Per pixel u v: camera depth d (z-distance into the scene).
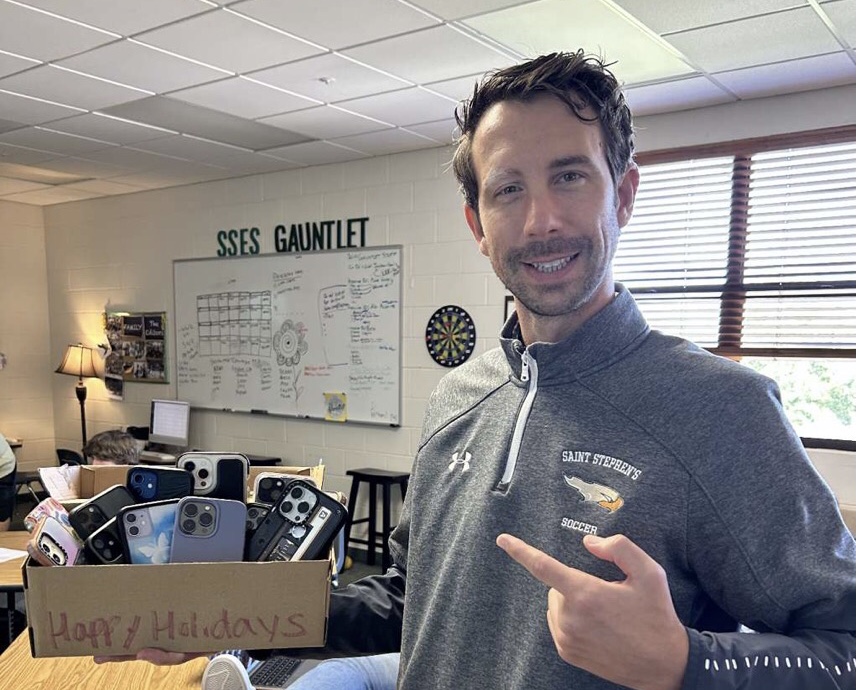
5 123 3.89
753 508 0.65
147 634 0.86
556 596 0.58
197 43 2.75
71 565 0.87
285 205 5.05
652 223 3.70
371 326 4.66
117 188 5.78
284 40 2.71
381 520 4.65
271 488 1.02
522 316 0.90
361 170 4.68
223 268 5.42
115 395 6.23
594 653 0.56
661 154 3.62
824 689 0.57
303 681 1.72
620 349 0.80
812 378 3.37
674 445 0.70
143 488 1.02
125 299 6.12
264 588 0.87
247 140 4.23
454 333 4.31
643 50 2.78
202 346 5.58
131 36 2.68
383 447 4.65
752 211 3.42
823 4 2.35
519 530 0.77
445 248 4.35
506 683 0.73
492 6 2.40
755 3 2.36
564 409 0.79
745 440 0.68
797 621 0.64
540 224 0.76
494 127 0.80
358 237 4.72
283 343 5.10
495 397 0.90
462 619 0.79
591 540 0.57
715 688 0.55
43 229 6.70
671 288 3.64
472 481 0.86
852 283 3.18
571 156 0.77
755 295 3.43
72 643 0.85
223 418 5.47
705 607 0.73
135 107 3.59
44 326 6.73
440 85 3.24
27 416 6.63
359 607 0.97
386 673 1.83
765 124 3.35
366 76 3.12
